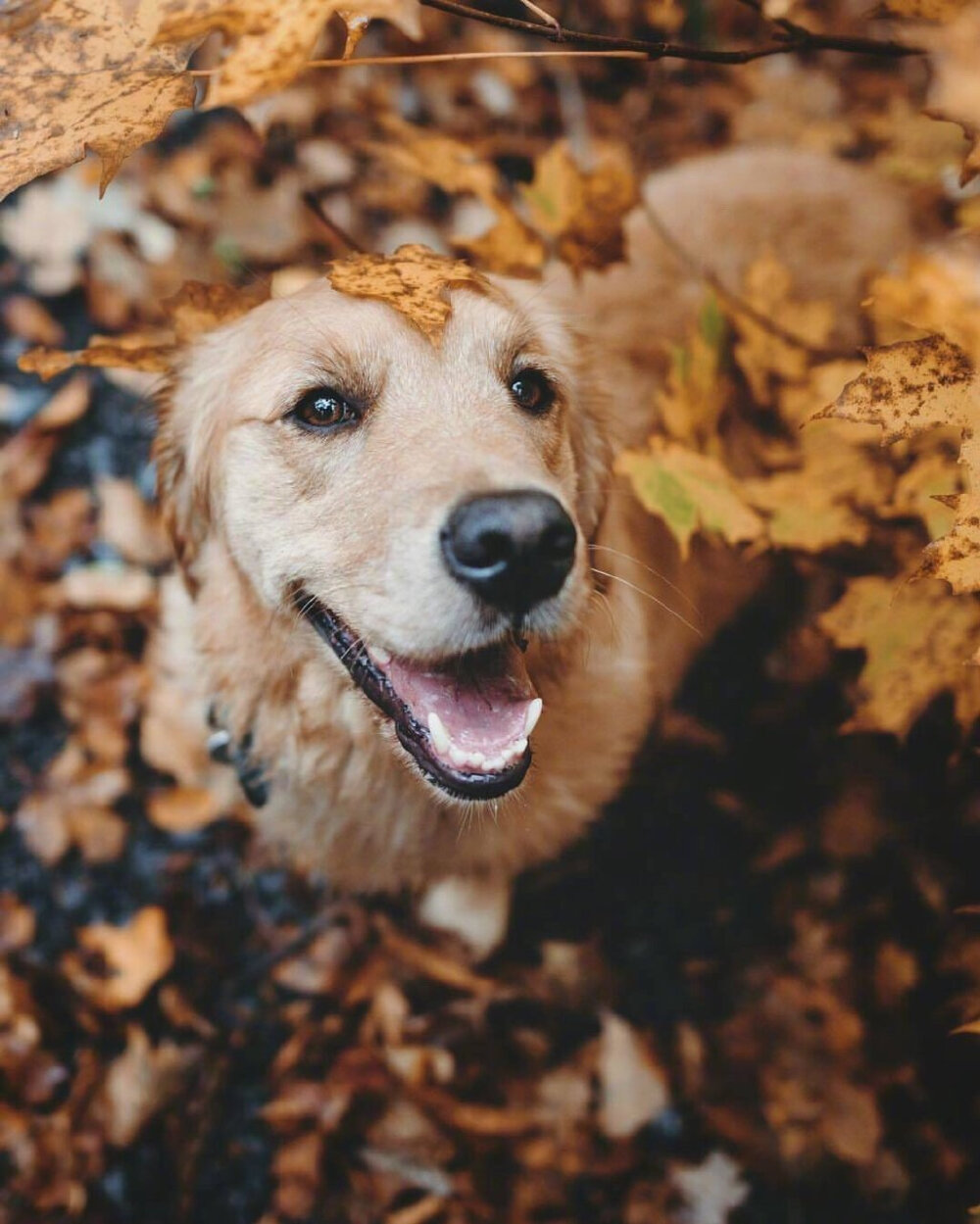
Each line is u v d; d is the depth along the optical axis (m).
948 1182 0.56
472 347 0.48
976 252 0.46
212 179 0.84
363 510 0.46
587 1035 0.61
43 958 0.63
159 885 0.65
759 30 0.93
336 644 0.50
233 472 0.51
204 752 0.69
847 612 0.49
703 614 0.68
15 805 0.67
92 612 0.73
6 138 0.38
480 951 0.63
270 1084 0.60
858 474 0.55
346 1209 0.57
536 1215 0.56
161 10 0.36
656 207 0.73
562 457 0.52
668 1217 0.56
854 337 0.70
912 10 0.40
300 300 0.50
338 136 0.86
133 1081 0.58
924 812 0.64
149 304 0.81
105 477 0.76
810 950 0.62
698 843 0.66
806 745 0.67
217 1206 0.57
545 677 0.54
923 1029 0.59
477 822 0.57
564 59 0.91
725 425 0.59
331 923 0.64
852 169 0.76
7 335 0.80
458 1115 0.59
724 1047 0.60
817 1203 0.56
